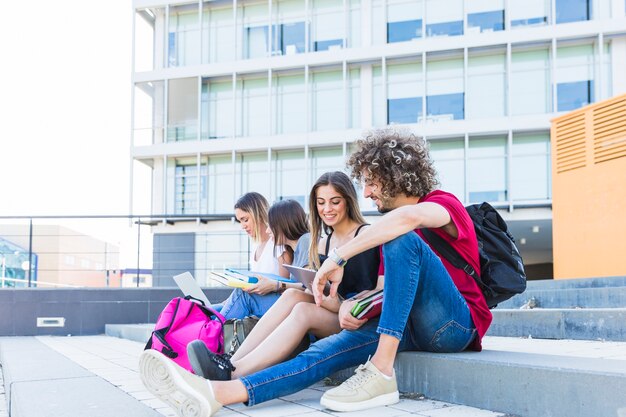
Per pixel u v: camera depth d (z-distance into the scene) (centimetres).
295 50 1313
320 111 1280
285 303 180
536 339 301
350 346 165
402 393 179
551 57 1155
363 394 156
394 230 154
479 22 1207
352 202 192
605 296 382
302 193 1256
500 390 149
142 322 627
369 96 1252
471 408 155
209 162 1309
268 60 1291
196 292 217
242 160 1296
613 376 123
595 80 1128
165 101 1322
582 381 129
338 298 177
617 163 609
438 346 172
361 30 1274
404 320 159
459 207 165
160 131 1330
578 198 655
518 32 1154
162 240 1286
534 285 561
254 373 155
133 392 197
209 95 1333
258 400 151
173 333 177
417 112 1219
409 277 157
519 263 172
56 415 154
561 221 680
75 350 393
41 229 2680
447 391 165
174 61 1352
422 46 1208
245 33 1340
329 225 194
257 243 281
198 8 1360
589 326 286
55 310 604
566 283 528
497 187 1140
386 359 160
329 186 189
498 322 334
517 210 1105
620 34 1118
